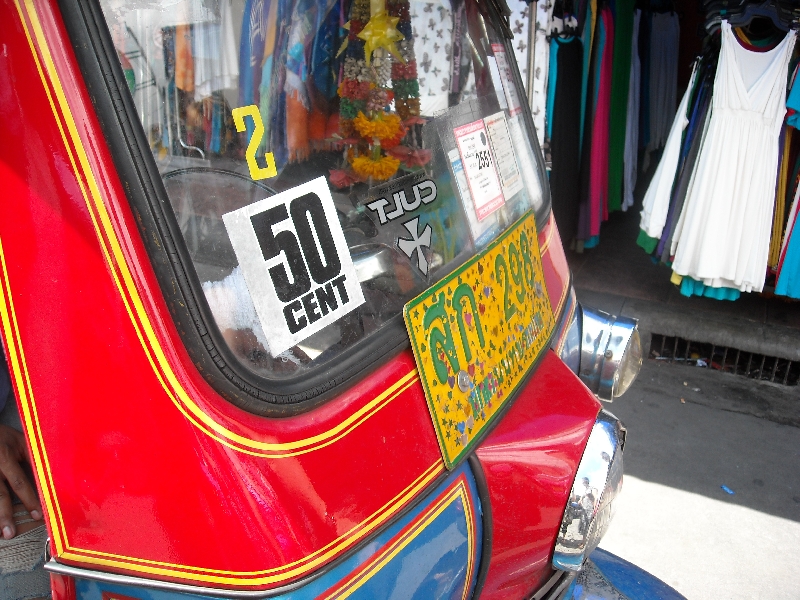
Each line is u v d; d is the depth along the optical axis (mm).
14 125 813
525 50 4066
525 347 1382
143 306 832
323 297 1022
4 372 1606
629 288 4766
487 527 1154
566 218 4668
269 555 850
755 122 3713
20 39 789
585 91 4461
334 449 945
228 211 927
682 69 6492
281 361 950
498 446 1185
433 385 1110
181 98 888
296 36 1033
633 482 3264
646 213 4422
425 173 1288
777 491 3211
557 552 1224
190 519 859
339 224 1070
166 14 867
